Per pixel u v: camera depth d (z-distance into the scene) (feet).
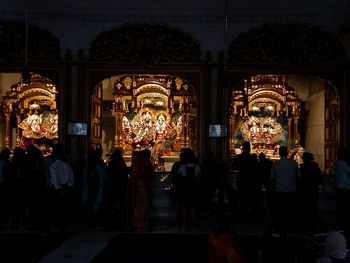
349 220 26.50
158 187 37.52
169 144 55.93
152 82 53.93
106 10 39.88
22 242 23.29
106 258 16.83
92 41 39.68
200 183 28.07
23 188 27.43
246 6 39.81
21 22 39.37
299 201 28.94
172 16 39.91
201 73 39.65
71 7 39.75
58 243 23.06
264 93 56.70
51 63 39.29
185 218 28.04
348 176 26.45
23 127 54.49
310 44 39.40
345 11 39.24
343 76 38.96
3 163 27.89
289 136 58.75
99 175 26.91
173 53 39.73
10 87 54.65
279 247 14.83
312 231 26.48
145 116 56.24
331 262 14.16
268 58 39.52
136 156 28.12
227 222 13.71
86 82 39.52
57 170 26.13
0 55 39.09
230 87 39.58
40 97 54.95
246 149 30.91
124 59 39.70
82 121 39.19
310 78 58.80
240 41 39.63
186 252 21.85
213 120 39.42
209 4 39.91
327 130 44.21
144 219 27.40
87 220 30.60
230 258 12.40
